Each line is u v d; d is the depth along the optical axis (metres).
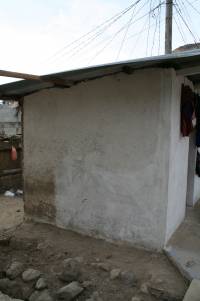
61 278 3.35
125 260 3.74
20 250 4.15
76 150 4.48
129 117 3.90
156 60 3.10
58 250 4.09
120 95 3.93
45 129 4.80
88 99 4.23
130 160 3.96
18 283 3.33
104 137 4.16
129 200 4.03
